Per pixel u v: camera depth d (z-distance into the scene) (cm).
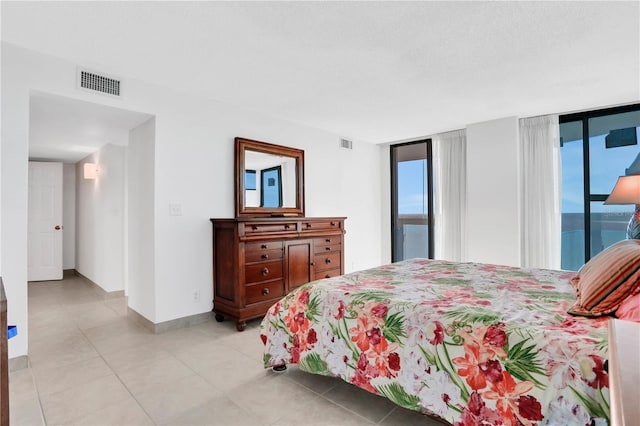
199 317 322
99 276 444
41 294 438
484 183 414
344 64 258
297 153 412
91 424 165
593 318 137
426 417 170
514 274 233
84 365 230
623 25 205
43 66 238
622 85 301
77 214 566
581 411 106
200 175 325
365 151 530
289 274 341
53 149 452
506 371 124
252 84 297
